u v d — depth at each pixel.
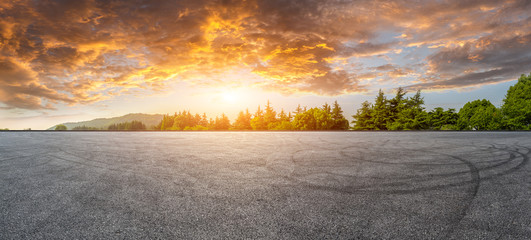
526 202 2.16
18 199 2.20
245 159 4.35
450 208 2.01
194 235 1.53
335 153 5.08
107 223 1.70
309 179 2.95
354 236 1.53
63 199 2.21
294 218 1.79
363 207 2.03
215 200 2.19
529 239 1.50
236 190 2.49
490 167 3.68
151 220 1.75
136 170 3.44
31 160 4.28
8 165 3.83
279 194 2.36
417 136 9.73
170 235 1.53
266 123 53.75
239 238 1.49
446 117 36.66
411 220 1.77
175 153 5.08
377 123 39.16
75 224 1.69
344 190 2.50
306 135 10.41
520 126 25.02
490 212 1.92
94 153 5.08
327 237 1.51
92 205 2.05
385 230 1.61
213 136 9.75
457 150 5.51
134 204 2.08
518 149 5.70
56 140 7.90
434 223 1.72
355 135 10.38
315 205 2.06
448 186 2.67
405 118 35.88
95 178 2.99
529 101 24.80
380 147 6.05
